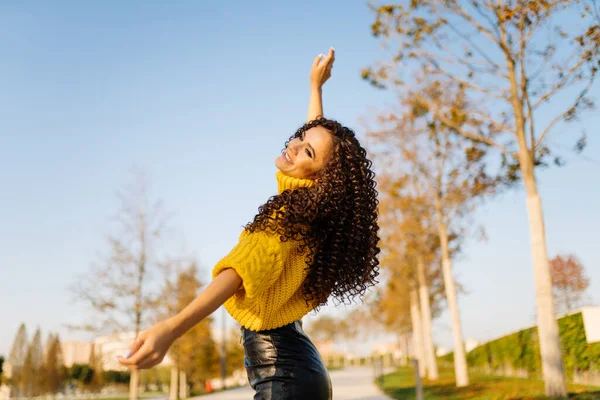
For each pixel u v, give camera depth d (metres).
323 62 2.59
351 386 22.38
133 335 18.92
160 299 19.20
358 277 1.90
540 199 11.22
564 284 21.56
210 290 1.41
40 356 48.34
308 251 1.75
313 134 1.88
